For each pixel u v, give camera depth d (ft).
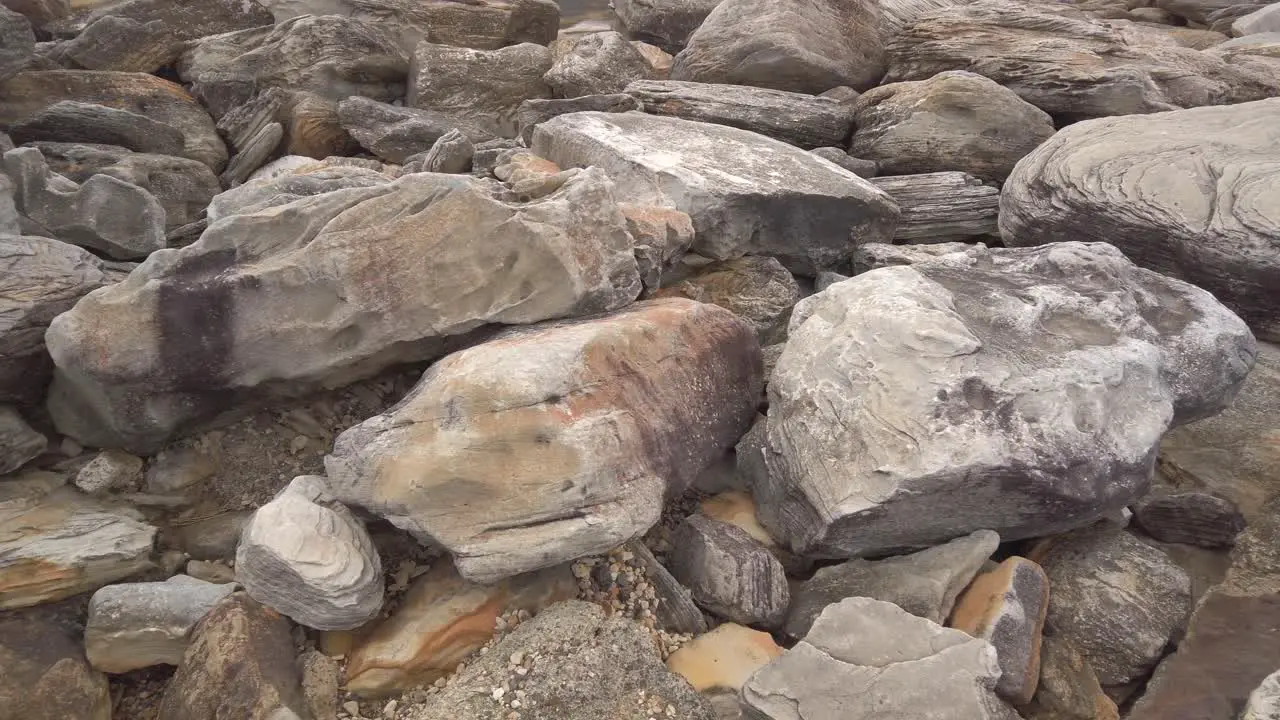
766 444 10.55
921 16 22.52
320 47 20.66
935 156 18.84
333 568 8.38
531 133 19.70
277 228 10.21
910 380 9.15
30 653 8.55
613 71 22.27
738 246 14.44
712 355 10.91
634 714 7.90
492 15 25.09
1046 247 12.10
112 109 17.24
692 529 10.13
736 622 9.53
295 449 11.05
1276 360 12.82
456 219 10.29
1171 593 9.52
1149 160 14.15
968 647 7.42
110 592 8.89
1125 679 9.12
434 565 9.64
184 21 22.15
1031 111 18.43
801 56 21.45
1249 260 12.60
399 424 8.95
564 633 8.36
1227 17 32.81
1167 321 10.80
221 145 19.89
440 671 8.75
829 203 14.83
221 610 8.64
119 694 9.00
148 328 9.64
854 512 9.05
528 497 8.53
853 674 7.41
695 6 28.76
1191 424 12.08
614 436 8.98
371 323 10.23
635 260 11.48
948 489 8.76
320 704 8.36
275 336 10.07
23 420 10.17
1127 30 23.56
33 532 9.28
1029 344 9.77
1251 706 7.72
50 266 10.55
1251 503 11.03
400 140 19.56
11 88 18.33
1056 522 9.35
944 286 10.92
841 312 10.47
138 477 10.55
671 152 15.79
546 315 10.60
